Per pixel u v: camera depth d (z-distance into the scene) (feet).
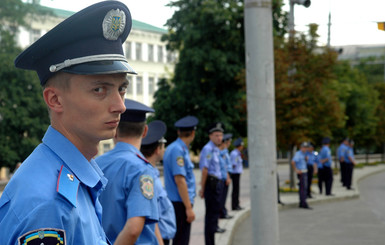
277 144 51.11
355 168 98.94
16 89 71.82
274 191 15.51
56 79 4.24
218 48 92.79
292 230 31.68
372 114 97.55
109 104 4.24
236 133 95.71
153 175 8.89
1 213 3.72
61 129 4.31
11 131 72.84
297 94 48.88
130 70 4.31
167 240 13.89
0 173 91.76
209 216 21.97
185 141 18.13
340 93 74.33
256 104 15.28
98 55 4.21
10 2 74.43
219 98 94.99
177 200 17.42
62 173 4.00
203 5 91.50
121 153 9.07
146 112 9.52
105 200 8.71
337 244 27.22
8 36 73.97
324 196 49.11
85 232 4.00
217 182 21.97
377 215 38.19
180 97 94.07
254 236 15.52
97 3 4.15
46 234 3.53
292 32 50.67
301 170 42.22
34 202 3.60
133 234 8.22
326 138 50.39
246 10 15.33
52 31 4.06
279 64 48.67
